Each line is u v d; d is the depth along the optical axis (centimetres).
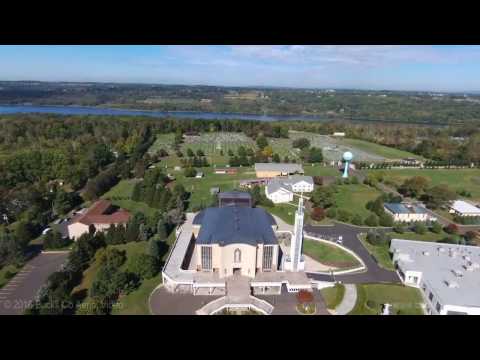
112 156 18438
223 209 9650
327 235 10488
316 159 19175
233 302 6925
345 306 7069
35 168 14588
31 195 11250
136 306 6894
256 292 7525
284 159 19075
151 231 10106
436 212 12625
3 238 8325
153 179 13625
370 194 14262
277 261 8556
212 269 7856
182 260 8300
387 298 7356
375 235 9875
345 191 14612
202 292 7450
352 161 19588
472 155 19488
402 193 14575
